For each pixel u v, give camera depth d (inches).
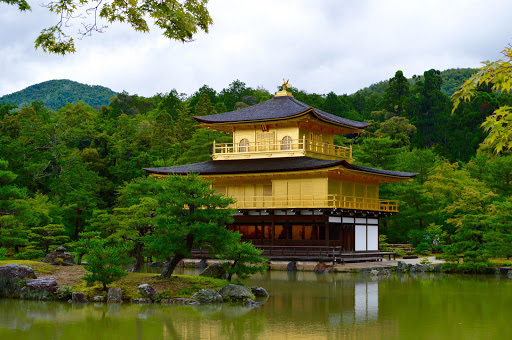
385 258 2770.7
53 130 3939.5
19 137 3720.5
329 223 2450.8
